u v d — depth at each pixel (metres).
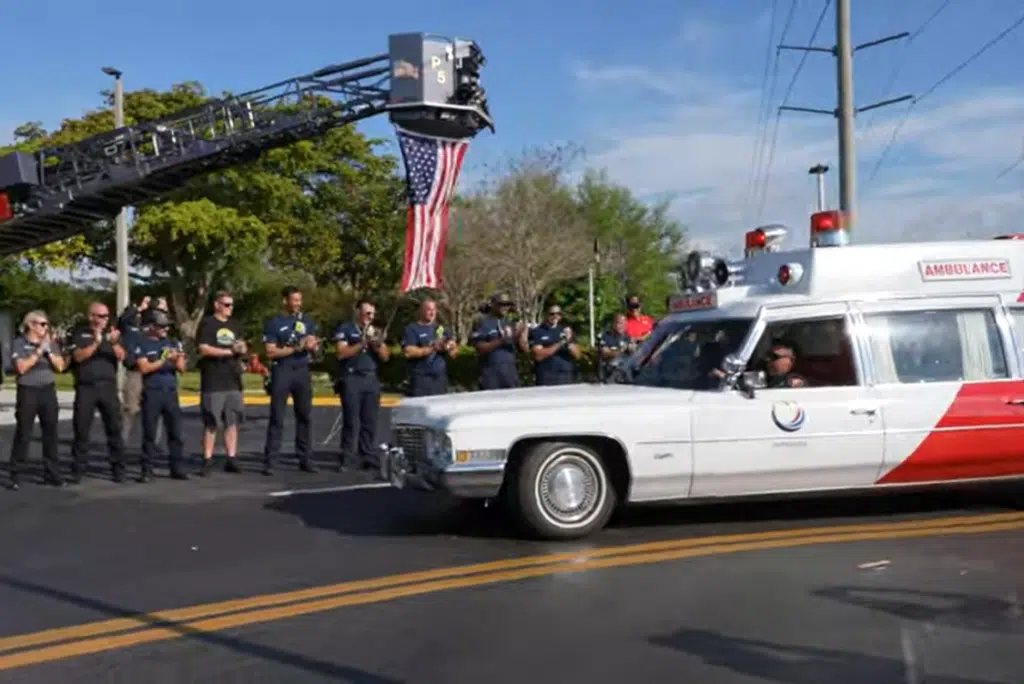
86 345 10.68
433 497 9.35
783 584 6.11
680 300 8.75
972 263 8.17
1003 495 8.66
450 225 33.91
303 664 4.86
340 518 8.47
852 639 5.08
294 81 16.55
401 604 5.82
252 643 5.18
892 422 7.62
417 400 7.96
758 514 8.15
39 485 10.61
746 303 7.94
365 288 43.22
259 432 16.06
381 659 4.91
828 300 7.86
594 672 4.69
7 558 7.22
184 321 39.25
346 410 11.34
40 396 10.50
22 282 36.75
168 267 38.16
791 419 7.48
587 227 37.78
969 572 6.34
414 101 15.82
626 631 5.27
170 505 9.28
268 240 38.19
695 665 4.76
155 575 6.64
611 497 7.42
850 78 19.25
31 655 5.05
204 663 4.90
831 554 6.82
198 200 36.06
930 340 7.92
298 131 16.59
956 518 7.95
